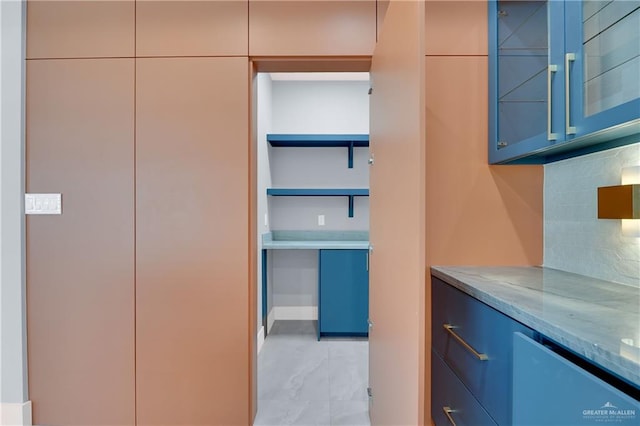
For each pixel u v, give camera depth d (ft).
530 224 5.06
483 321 3.41
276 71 6.02
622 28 3.00
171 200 5.57
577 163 4.39
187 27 5.50
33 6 5.54
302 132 11.69
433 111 5.12
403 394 3.77
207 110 5.52
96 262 5.58
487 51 5.08
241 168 5.52
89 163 5.57
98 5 5.52
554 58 3.54
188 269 5.56
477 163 5.11
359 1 5.44
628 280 3.64
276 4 5.47
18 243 5.54
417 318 3.34
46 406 5.57
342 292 9.50
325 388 6.81
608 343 2.02
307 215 11.41
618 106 2.81
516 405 2.79
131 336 5.57
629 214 3.47
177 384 5.54
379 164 4.88
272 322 10.95
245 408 5.49
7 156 5.53
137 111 5.55
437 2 5.12
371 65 5.48
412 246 3.47
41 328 5.57
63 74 5.55
